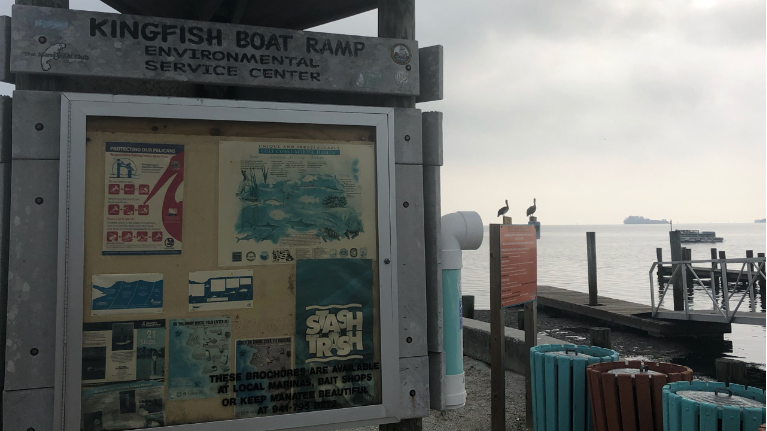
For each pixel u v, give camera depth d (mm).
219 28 2719
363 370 2857
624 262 57031
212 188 2699
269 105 2766
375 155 2936
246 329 2705
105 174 2580
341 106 2865
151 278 2604
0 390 2523
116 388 2539
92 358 2520
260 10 4309
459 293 3686
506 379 7367
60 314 2461
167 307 2615
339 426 2793
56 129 2545
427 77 3133
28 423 2453
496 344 4930
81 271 2504
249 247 2729
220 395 2658
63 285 2473
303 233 2811
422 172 3072
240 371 2688
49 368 2488
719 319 13359
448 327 3592
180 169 2666
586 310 17656
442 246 3637
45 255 2504
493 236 4949
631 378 3578
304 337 2779
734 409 2961
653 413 3529
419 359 2977
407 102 3115
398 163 2992
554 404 4273
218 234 2691
